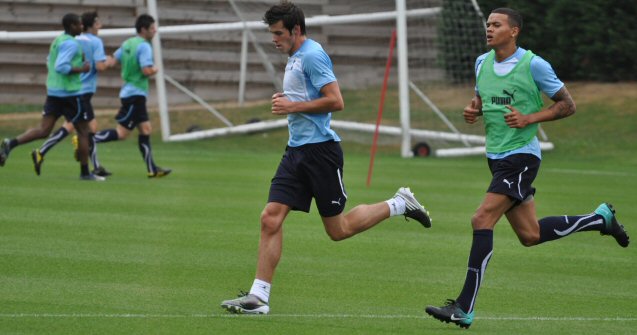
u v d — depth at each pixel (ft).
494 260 95.45
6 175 148.25
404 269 89.10
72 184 139.95
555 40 251.60
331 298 76.69
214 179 154.81
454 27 226.38
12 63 241.55
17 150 190.80
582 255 98.78
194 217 114.11
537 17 250.57
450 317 67.10
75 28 144.46
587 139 222.07
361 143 227.20
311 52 72.18
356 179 162.40
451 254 97.04
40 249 91.56
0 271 81.76
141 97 154.51
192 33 219.00
